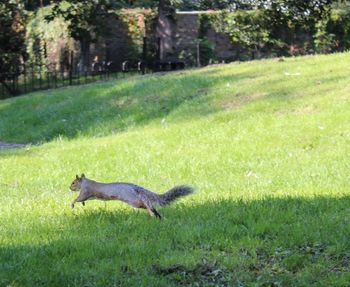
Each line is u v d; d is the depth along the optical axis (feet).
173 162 53.01
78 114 83.56
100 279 25.63
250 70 85.56
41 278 25.79
